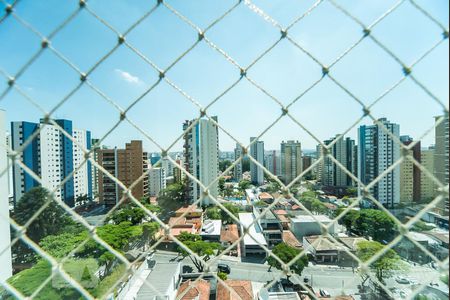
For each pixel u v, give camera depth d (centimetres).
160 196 3803
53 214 2053
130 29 203
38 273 1173
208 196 203
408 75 194
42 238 1889
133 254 2138
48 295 1098
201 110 208
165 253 2267
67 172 3095
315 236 2386
